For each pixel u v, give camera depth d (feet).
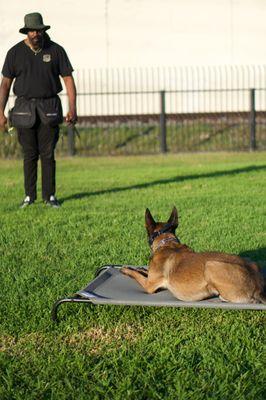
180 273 16.30
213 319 16.55
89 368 14.06
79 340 15.72
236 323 16.21
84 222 25.11
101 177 36.35
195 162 42.65
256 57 56.18
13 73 27.17
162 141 47.67
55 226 24.72
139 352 14.70
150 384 13.19
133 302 15.89
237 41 55.98
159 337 15.74
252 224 24.40
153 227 17.61
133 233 23.40
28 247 22.16
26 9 55.26
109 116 53.93
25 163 28.07
